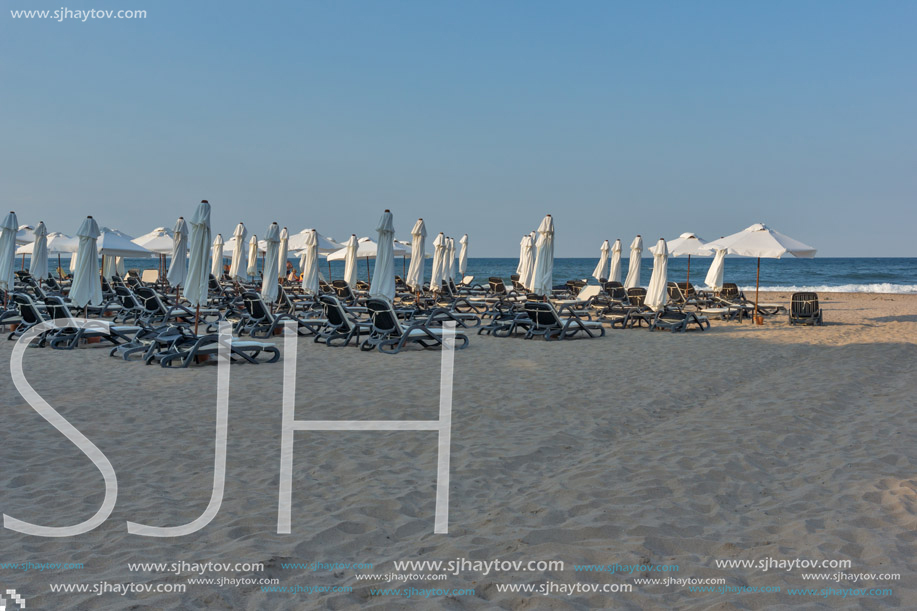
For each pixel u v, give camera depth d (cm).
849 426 535
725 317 1578
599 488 392
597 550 310
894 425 532
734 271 6381
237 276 1833
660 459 448
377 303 968
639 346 1042
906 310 1991
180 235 1178
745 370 808
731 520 347
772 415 568
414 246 1472
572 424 549
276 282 1498
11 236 1383
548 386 702
